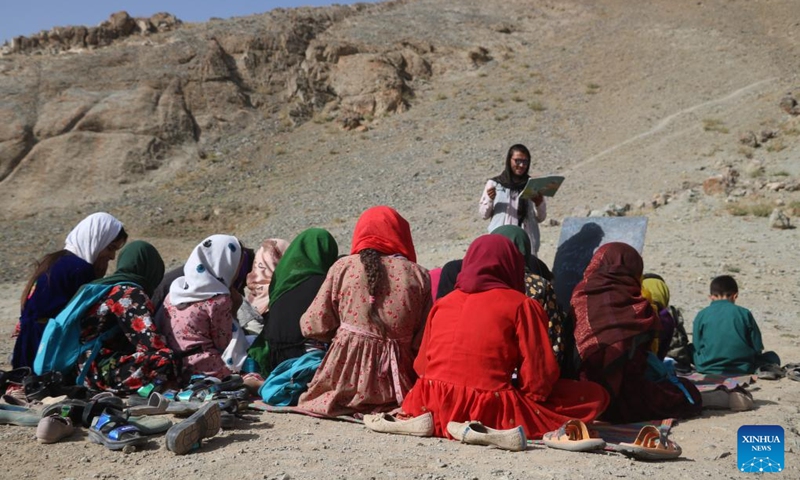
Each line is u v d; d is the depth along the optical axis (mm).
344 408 4719
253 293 6398
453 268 5172
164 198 28609
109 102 33500
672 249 13664
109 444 4008
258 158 31938
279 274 5395
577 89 35344
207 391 4730
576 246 6254
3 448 4051
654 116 31203
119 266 5293
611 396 4664
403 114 34625
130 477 3584
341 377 4699
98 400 4391
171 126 33094
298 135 33875
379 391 4691
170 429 3928
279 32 39500
